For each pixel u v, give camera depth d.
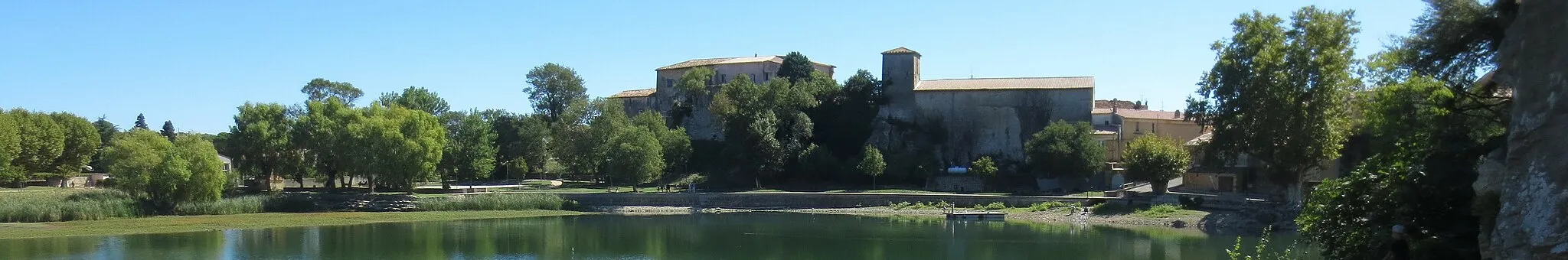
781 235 81.75
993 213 99.69
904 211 106.56
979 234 81.50
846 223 93.31
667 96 187.00
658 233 82.69
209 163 92.94
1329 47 74.31
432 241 74.69
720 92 156.00
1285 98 74.50
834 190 132.50
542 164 157.62
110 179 95.25
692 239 77.81
